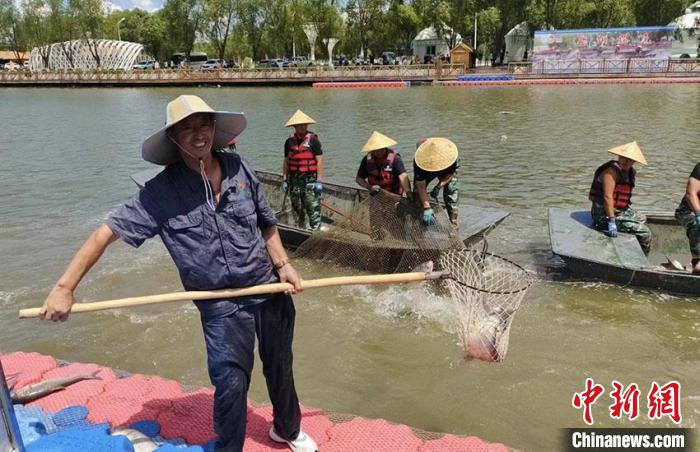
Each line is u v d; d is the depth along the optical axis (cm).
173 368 511
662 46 4184
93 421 350
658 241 736
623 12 5469
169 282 694
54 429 340
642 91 3238
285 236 766
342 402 456
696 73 3969
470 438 334
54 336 566
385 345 539
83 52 7131
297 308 615
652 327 555
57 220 962
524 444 402
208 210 261
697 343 527
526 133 1839
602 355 511
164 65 7588
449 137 1800
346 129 2031
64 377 393
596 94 3144
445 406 448
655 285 603
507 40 5831
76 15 7050
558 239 672
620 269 603
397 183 691
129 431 335
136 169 1409
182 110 246
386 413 442
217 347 268
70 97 4253
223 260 264
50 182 1263
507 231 864
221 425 270
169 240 262
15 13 7494
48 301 251
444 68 4659
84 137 2027
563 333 548
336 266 695
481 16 5453
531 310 595
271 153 1583
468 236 675
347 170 1320
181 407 363
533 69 4528
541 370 489
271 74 5056
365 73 4781
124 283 692
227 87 5075
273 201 917
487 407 445
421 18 6166
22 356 431
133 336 564
